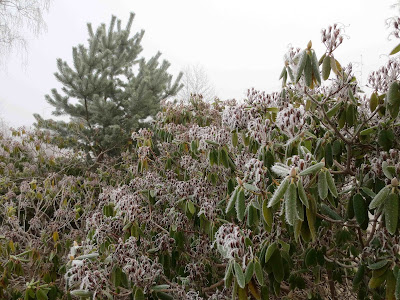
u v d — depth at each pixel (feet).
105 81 16.69
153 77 18.19
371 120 6.24
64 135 17.01
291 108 4.81
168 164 9.99
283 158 5.94
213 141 6.48
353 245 6.45
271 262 4.97
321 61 5.00
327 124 5.99
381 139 5.44
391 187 4.20
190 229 8.08
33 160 16.14
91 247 5.89
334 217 5.45
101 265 5.57
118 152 17.35
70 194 11.63
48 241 9.59
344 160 7.09
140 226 7.23
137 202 7.01
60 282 8.79
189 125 11.39
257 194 4.68
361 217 4.94
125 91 17.62
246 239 4.79
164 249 6.97
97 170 14.80
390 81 5.06
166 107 12.21
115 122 16.51
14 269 8.15
